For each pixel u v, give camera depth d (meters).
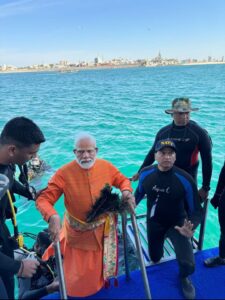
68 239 2.81
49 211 2.52
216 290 2.99
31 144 2.59
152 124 15.44
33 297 3.32
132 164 9.72
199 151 3.78
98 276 2.84
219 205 3.22
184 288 2.92
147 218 3.25
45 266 3.65
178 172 3.08
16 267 2.54
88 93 35.75
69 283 2.80
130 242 3.91
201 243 3.57
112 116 18.33
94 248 2.79
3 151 2.63
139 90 36.34
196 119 15.57
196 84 41.12
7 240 2.91
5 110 22.97
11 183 2.83
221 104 20.84
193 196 3.07
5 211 2.97
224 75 63.16
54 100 29.16
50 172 9.20
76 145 2.65
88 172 2.70
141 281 3.07
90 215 2.67
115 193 2.69
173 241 3.02
